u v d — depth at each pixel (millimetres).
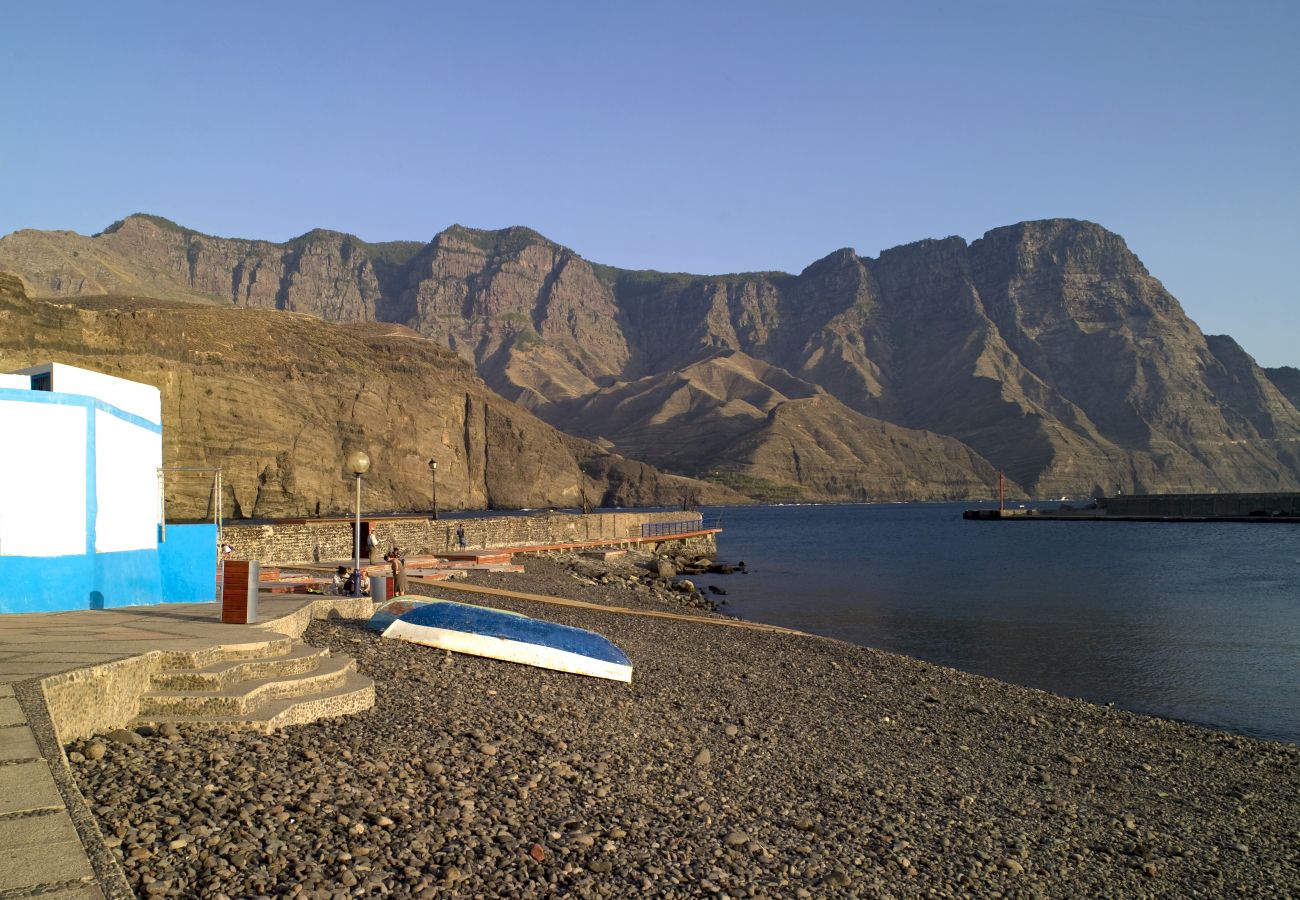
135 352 164750
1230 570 80125
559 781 11406
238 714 11281
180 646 12648
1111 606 53531
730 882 8969
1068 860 11961
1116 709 25344
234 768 9469
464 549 57844
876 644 39094
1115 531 157625
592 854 9062
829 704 20828
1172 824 14781
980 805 14016
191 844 7484
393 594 27203
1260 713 26625
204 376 175375
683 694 19453
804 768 14594
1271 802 16938
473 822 9320
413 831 8750
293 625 17656
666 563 64250
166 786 8625
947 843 11750
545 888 8078
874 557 100375
